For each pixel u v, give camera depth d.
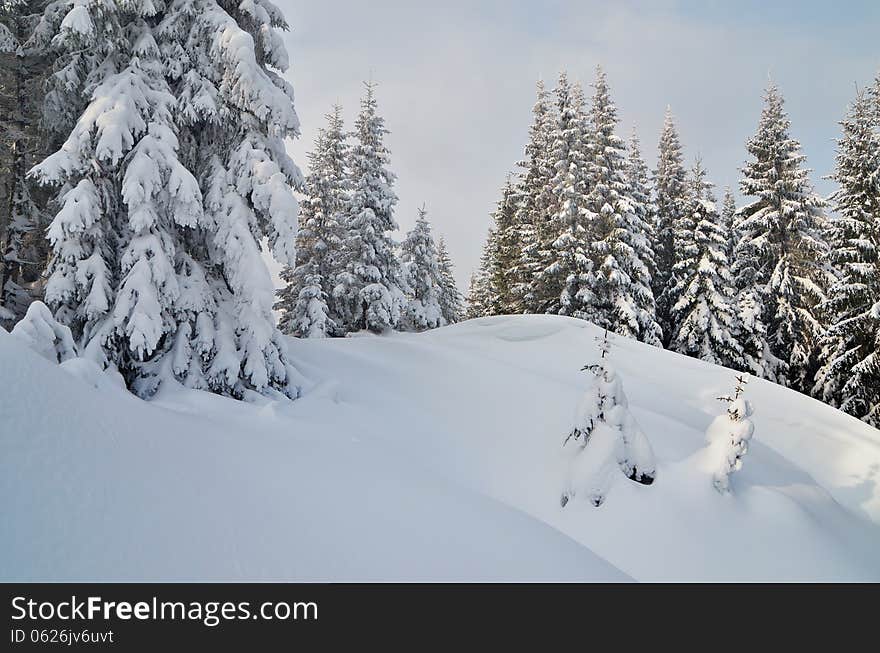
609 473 9.30
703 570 7.91
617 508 8.95
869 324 19.97
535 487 10.27
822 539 8.91
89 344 9.73
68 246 9.89
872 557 10.09
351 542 4.79
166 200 10.74
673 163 33.19
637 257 28.11
